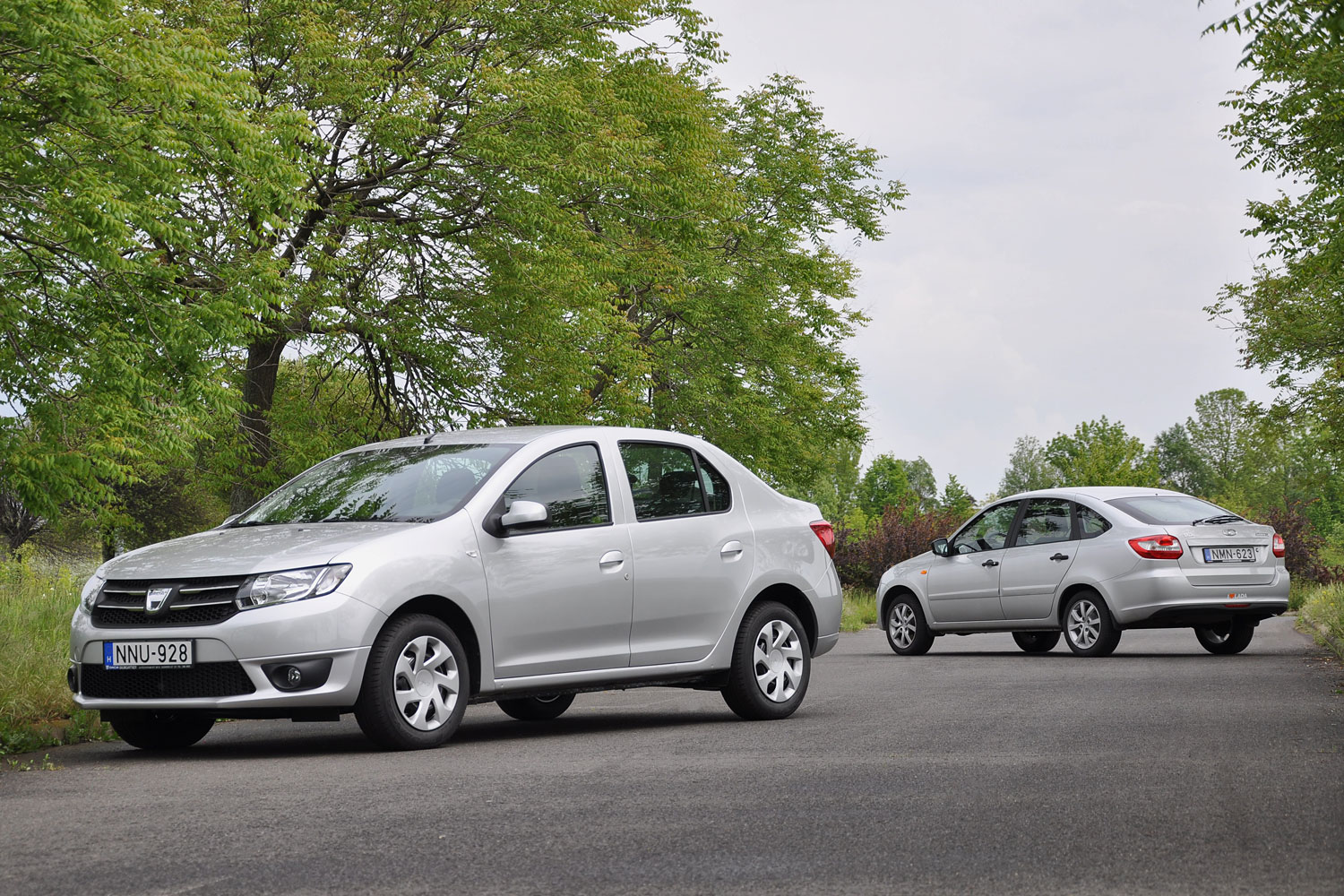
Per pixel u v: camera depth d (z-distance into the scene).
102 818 5.24
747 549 9.06
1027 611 15.35
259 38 17.59
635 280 21.64
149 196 12.06
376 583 7.18
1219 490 124.50
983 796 5.46
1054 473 121.94
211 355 14.31
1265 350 29.72
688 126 21.94
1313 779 5.70
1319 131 15.33
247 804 5.50
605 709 10.32
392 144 17.66
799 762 6.55
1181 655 14.61
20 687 9.12
